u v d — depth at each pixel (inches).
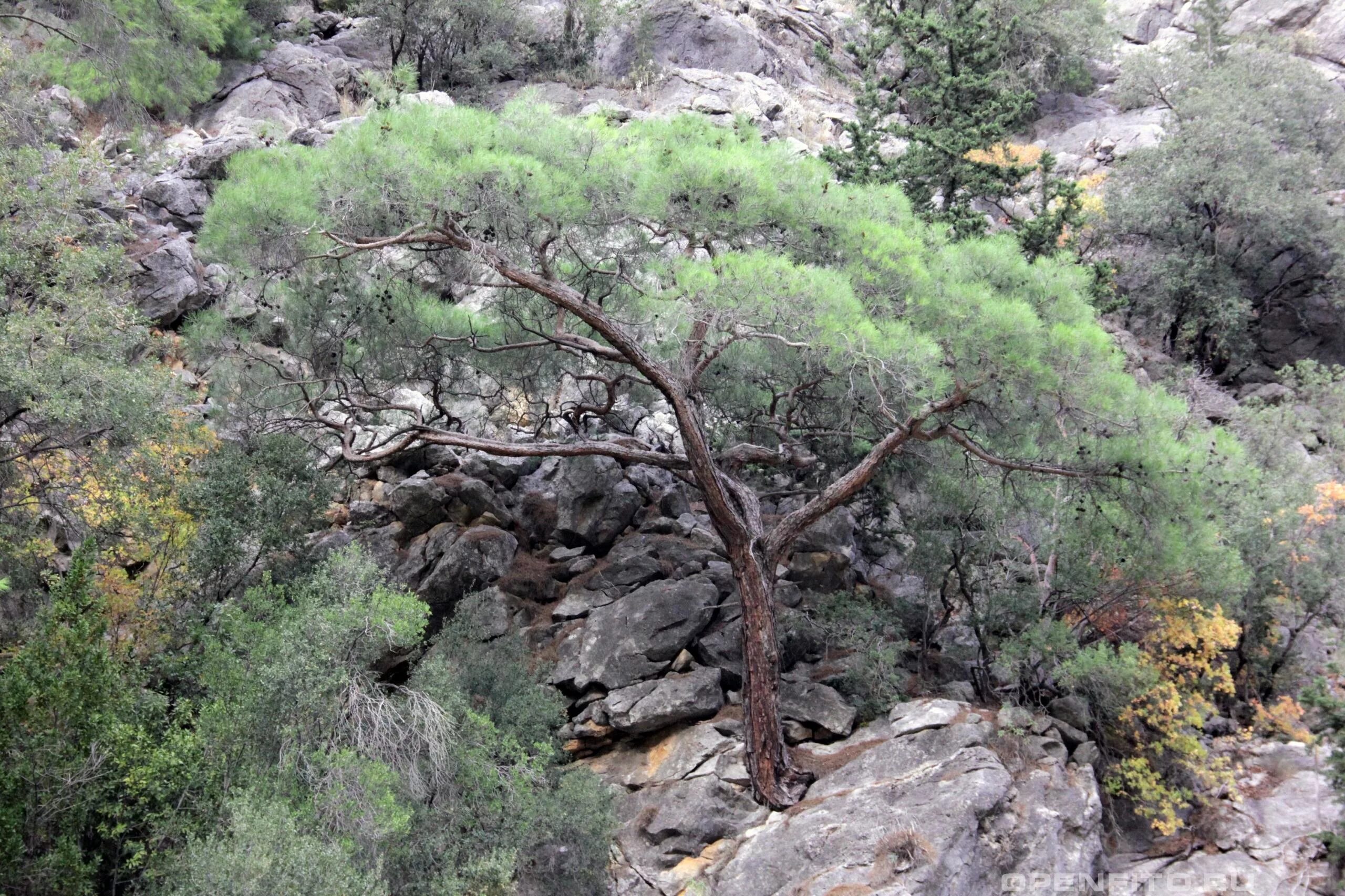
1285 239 1021.8
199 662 472.1
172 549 517.3
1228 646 591.2
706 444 530.3
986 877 451.8
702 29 1283.2
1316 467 754.2
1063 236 868.0
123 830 385.4
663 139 538.0
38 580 504.4
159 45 837.2
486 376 669.9
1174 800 519.5
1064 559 588.7
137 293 710.5
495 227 484.7
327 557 566.3
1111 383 482.9
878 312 503.2
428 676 477.4
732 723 538.9
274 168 500.7
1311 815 536.1
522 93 522.3
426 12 1173.1
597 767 542.9
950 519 603.8
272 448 569.3
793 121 1159.0
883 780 494.0
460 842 438.6
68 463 491.8
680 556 629.9
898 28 951.0
